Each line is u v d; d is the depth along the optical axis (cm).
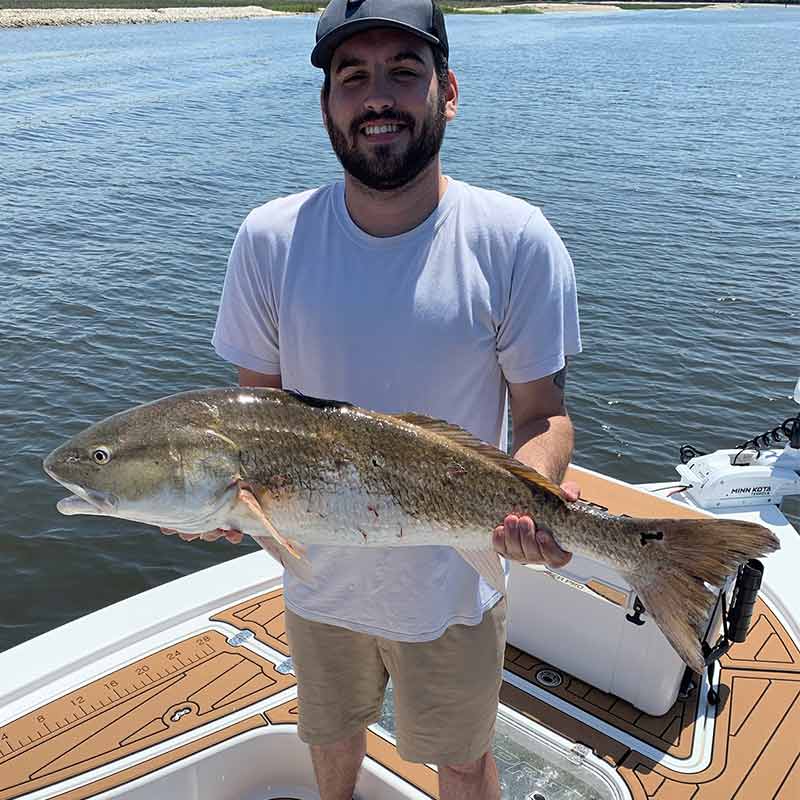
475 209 238
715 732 344
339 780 301
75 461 224
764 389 949
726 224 1540
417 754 273
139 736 337
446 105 239
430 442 229
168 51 5381
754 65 5172
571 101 3341
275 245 247
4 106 2936
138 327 1089
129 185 1828
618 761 330
